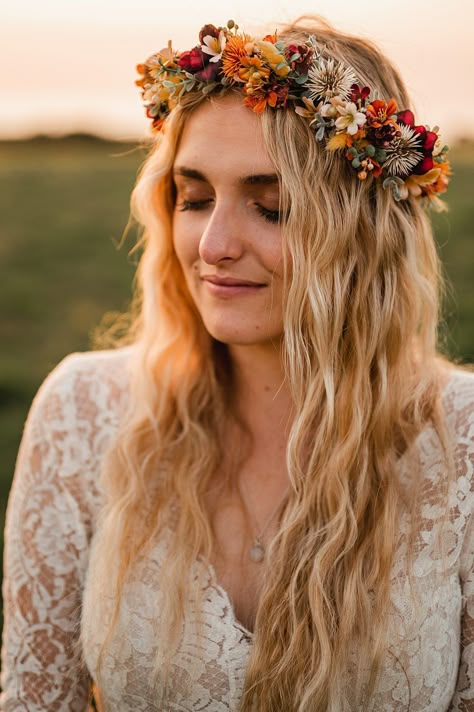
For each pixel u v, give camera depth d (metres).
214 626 1.57
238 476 1.75
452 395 1.70
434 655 1.56
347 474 1.62
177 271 1.82
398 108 1.71
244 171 1.52
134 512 1.68
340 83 1.53
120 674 1.62
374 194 1.63
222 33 1.54
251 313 1.59
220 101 1.53
